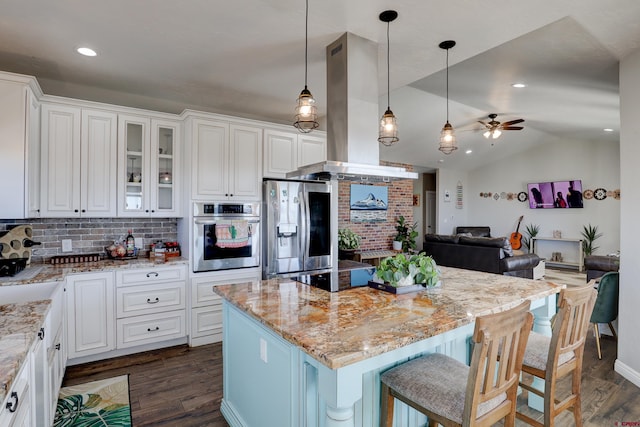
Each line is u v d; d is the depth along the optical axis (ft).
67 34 8.15
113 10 7.15
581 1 6.81
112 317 10.14
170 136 11.85
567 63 11.34
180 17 7.42
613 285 10.03
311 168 7.77
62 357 8.52
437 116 19.70
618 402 7.92
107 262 10.71
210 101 13.00
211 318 11.52
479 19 7.48
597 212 26.30
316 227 12.94
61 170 9.98
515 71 12.55
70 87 11.19
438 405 4.64
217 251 11.55
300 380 4.90
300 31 8.00
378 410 5.70
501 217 31.40
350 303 5.98
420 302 6.04
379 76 10.64
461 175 32.99
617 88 13.52
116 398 8.14
